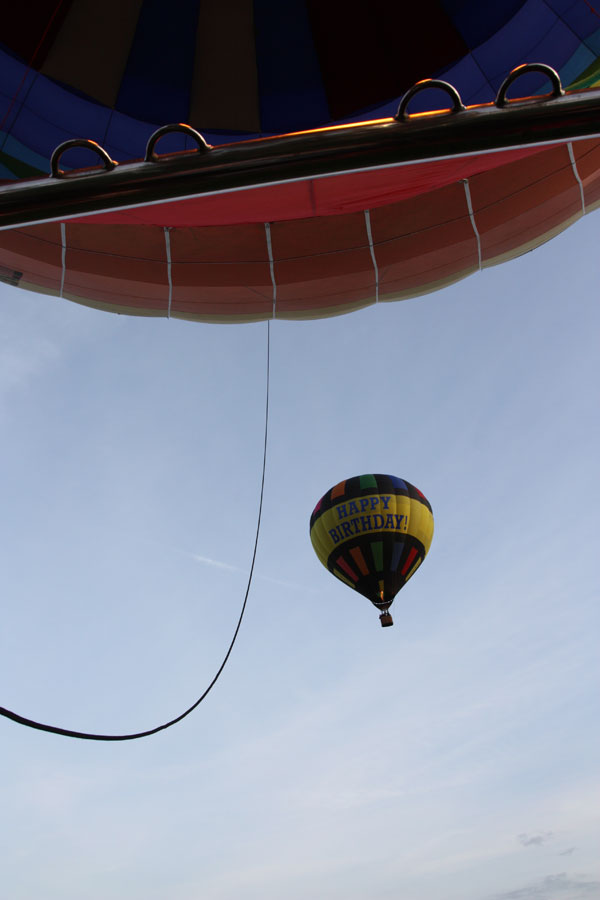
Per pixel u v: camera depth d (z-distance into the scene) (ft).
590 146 36.19
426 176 25.88
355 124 10.00
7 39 38.78
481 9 38.88
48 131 40.06
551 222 39.01
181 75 41.39
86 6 38.78
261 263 39.96
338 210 28.81
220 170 9.86
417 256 40.34
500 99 10.03
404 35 40.52
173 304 41.27
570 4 36.91
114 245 38.75
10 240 37.45
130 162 9.86
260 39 40.91
